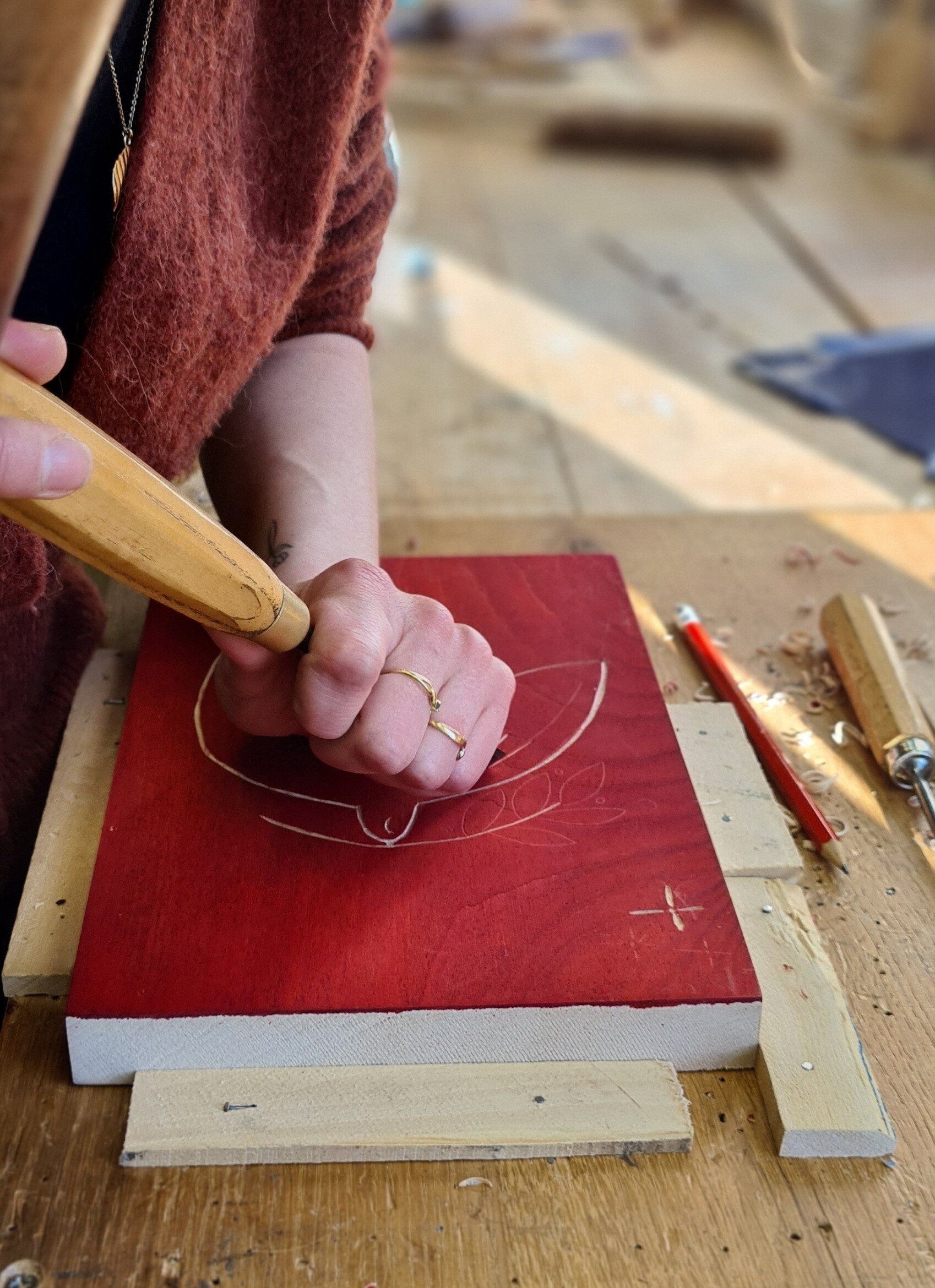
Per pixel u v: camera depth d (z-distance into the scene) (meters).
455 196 2.84
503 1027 0.63
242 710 0.72
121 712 0.85
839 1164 0.61
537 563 0.97
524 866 0.70
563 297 2.18
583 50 4.13
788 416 1.67
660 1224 0.58
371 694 0.68
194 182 0.69
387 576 0.73
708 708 0.88
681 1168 0.61
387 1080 0.63
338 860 0.70
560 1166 0.61
